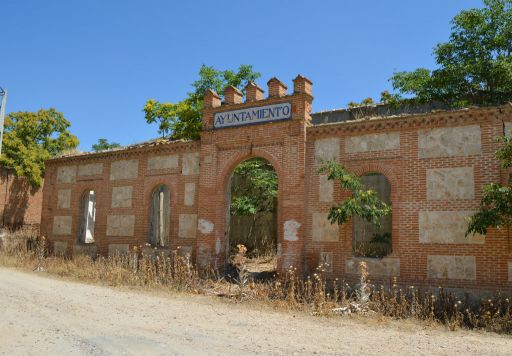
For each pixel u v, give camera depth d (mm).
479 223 12422
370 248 21906
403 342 9812
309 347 9078
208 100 19531
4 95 21031
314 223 16641
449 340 10141
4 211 34031
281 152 17562
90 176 23594
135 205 21578
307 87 17500
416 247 14758
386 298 13883
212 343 9188
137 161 21859
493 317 12055
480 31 19609
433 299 13070
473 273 13820
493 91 19234
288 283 16109
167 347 8789
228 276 18484
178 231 20000
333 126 16625
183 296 15461
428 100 20141
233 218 27578
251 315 12469
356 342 9664
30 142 37469
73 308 12414
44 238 24156
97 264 20109
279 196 17406
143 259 19328
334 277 15984
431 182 14797
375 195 15656
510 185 12586
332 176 15562
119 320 11180
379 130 15836
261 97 18891
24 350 8328
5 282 16781
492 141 14008
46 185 25406
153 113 32031
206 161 19203
